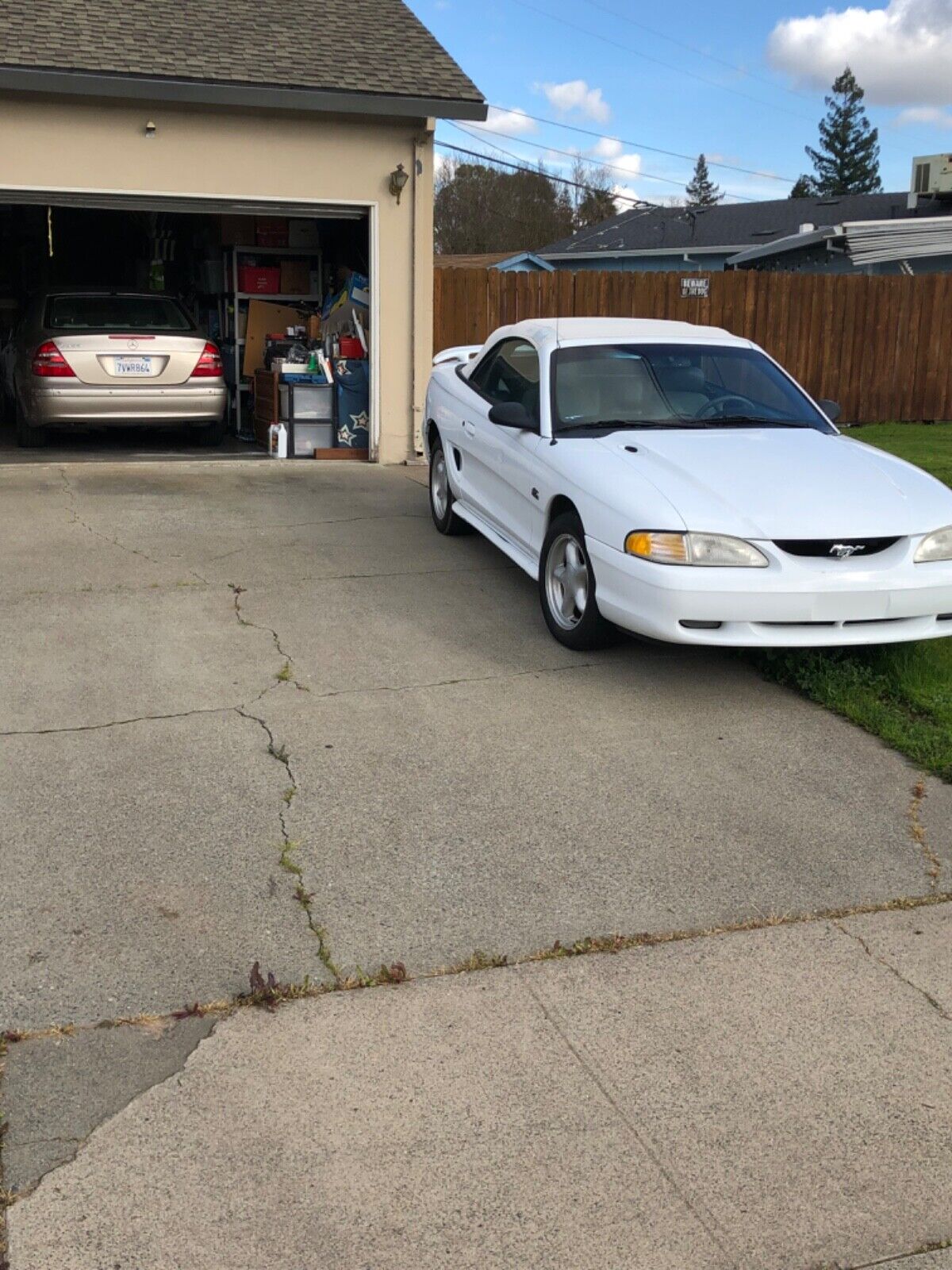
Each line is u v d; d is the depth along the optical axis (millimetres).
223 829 3982
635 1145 2629
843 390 15094
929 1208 2496
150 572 7039
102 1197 2422
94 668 5434
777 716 5195
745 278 14039
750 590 4957
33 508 8594
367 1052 2910
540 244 66875
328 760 4547
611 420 6328
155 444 11789
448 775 4465
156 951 3285
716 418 6379
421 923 3477
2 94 9586
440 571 7355
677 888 3729
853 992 3230
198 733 4750
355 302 11211
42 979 3135
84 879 3635
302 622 6246
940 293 15164
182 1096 2727
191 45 10289
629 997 3172
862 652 5816
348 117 10531
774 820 4211
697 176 94125
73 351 10172
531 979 3234
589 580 5621
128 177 10070
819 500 5246
